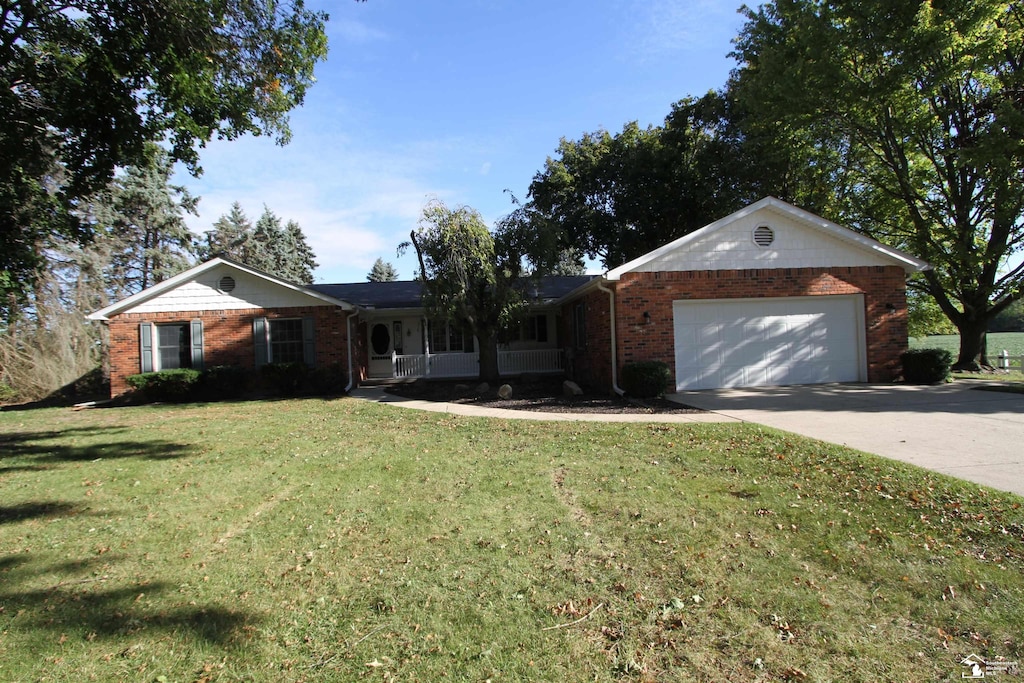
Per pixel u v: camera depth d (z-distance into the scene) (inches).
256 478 257.3
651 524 180.2
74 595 146.0
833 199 809.5
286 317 666.8
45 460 312.8
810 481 218.8
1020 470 223.1
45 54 370.3
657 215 960.9
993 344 1214.3
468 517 193.0
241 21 375.6
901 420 341.1
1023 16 603.5
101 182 377.7
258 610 136.2
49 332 824.9
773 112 714.8
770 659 111.0
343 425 406.9
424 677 108.3
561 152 1048.8
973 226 679.1
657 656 113.0
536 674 108.3
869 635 118.3
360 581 149.3
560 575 148.2
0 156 347.3
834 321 553.0
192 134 360.5
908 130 642.8
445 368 758.5
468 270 564.7
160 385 625.3
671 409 426.9
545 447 301.9
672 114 1003.9
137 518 205.8
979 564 146.7
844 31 621.6
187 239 1309.1
